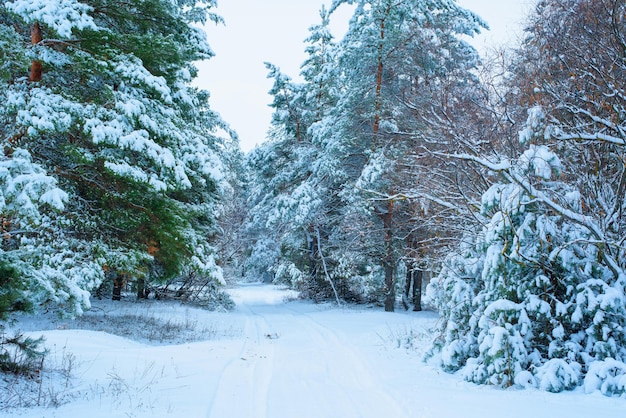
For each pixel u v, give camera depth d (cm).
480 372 764
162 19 1461
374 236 2144
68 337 1057
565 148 948
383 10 1964
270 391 745
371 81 2061
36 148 1246
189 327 1616
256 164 2961
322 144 2195
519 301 834
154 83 1205
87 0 1277
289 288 3762
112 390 691
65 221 1188
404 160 1692
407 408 620
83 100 1258
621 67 909
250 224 3147
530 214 797
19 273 639
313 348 1251
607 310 738
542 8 1267
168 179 1255
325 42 2762
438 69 1864
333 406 654
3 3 1139
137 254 1320
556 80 1023
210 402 656
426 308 2462
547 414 566
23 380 671
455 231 1277
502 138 1112
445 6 2017
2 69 1048
